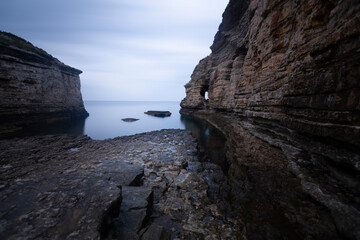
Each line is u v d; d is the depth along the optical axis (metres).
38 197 3.46
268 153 7.72
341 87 3.79
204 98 48.28
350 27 3.51
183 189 6.57
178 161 9.76
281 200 4.51
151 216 4.82
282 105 7.93
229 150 11.41
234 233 4.14
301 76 5.71
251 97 14.03
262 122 11.22
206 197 6.00
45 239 2.49
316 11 6.02
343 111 3.79
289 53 7.98
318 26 6.08
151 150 12.31
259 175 6.25
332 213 3.27
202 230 4.28
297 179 4.81
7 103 21.91
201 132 22.17
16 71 23.30
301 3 8.14
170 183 7.07
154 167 8.78
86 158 10.09
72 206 3.27
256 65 14.20
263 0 11.89
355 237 2.61
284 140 7.61
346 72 3.62
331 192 3.73
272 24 10.65
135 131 26.84
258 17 13.74
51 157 10.19
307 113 5.43
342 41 3.80
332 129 4.13
